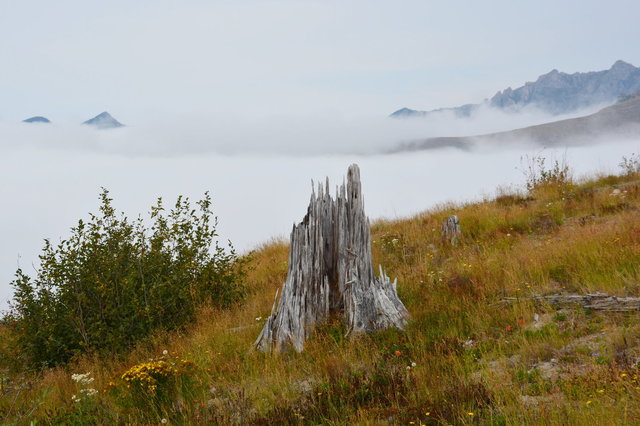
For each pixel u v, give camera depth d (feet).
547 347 25.62
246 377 28.53
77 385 30.83
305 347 31.12
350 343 30.25
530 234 49.62
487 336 28.89
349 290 33.45
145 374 25.45
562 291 32.50
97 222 40.63
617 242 37.65
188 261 43.14
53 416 26.68
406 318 32.83
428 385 23.95
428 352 27.94
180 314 41.27
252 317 39.17
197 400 26.07
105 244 40.78
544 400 20.67
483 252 44.65
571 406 19.39
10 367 38.81
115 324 39.22
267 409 24.34
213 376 29.30
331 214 35.09
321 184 35.32
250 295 46.62
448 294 35.70
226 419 23.32
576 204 55.31
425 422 20.70
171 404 25.80
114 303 39.60
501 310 31.35
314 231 34.01
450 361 26.00
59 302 39.32
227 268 46.21
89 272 39.78
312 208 34.30
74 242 39.32
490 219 54.03
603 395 19.88
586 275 33.04
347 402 23.49
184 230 43.83
